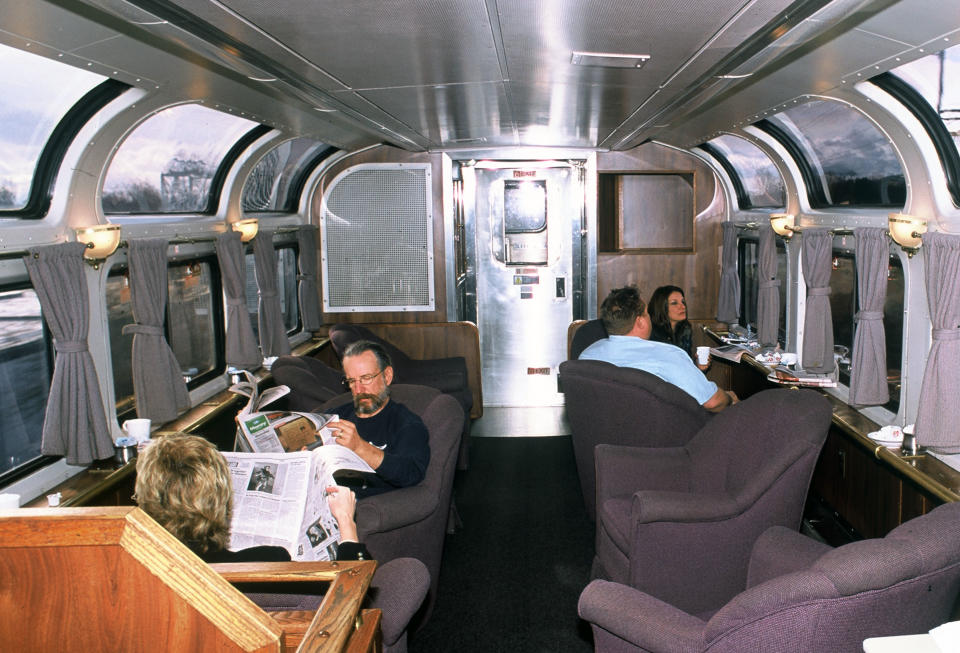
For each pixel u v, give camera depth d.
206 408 4.79
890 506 3.77
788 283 5.62
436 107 4.35
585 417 4.23
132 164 4.11
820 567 1.86
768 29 2.47
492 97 4.02
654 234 7.55
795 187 5.29
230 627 1.11
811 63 3.16
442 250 7.29
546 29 2.54
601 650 2.52
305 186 6.93
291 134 5.11
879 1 2.32
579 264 7.49
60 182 3.42
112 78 3.04
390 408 3.54
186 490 1.90
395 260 7.32
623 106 4.34
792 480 3.11
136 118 3.54
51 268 3.27
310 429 2.92
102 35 2.55
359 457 2.93
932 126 3.39
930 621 1.95
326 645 1.32
